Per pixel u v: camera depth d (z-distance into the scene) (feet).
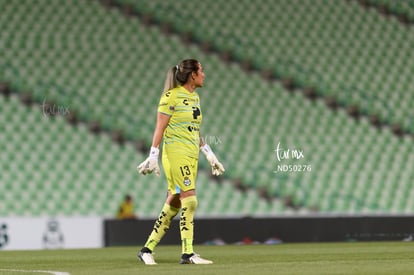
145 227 171.42
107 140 219.41
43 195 207.10
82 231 168.14
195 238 173.58
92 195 209.97
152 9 245.45
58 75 226.38
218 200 216.13
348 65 250.37
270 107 236.63
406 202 228.43
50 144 215.31
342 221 180.34
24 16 234.79
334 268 72.13
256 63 244.01
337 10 260.42
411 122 242.78
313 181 225.15
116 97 227.20
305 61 247.70
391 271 67.67
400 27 262.47
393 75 252.01
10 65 224.33
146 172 84.33
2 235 161.79
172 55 239.71
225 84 238.68
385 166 232.94
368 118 241.35
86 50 233.14
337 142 234.38
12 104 219.00
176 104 83.66
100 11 241.55
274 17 254.27
